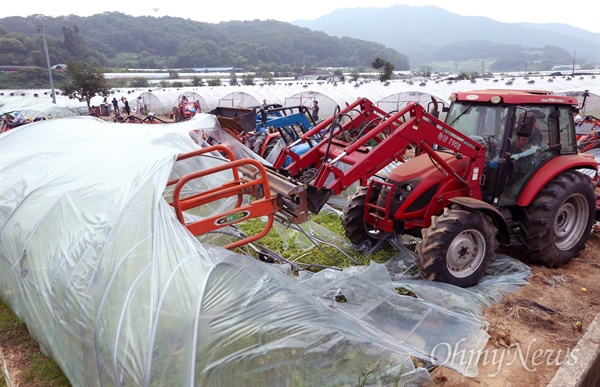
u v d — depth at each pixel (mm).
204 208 6168
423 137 4887
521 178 5500
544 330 4273
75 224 4094
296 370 3080
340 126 5344
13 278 4594
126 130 7383
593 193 5730
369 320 4117
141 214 3703
